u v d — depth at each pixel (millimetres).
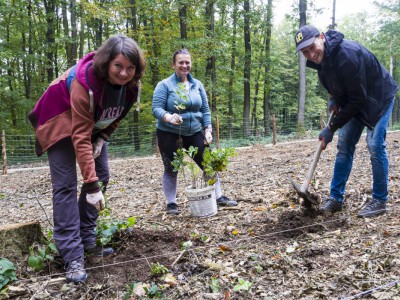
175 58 4270
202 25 18531
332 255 2791
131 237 3330
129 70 2447
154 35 18156
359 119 3504
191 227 3811
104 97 2555
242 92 27953
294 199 4289
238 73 23844
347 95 3445
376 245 2871
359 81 3217
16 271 2805
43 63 20734
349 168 3762
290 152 10547
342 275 2439
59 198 2668
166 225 3898
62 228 2678
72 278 2600
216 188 4570
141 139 19078
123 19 18375
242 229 3598
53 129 2604
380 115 3465
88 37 23141
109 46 2391
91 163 2549
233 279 2555
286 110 36750
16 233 2982
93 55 2668
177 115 4012
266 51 25016
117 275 2705
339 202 3803
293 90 36188
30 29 20125
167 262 2883
